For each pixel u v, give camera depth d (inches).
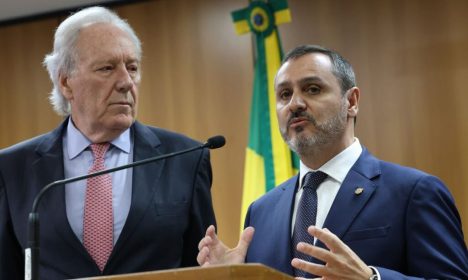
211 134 204.1
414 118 184.5
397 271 96.5
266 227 108.0
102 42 103.0
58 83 107.0
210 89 206.1
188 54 209.5
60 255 97.7
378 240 97.7
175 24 211.8
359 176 103.8
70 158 104.1
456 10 185.0
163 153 105.3
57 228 98.2
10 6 222.7
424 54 186.1
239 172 199.8
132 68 105.1
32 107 227.0
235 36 205.3
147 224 98.7
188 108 207.2
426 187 99.5
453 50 183.8
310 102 104.6
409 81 186.4
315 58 107.0
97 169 102.5
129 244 97.7
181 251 101.6
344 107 106.2
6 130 228.2
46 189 84.7
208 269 67.8
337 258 84.1
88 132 104.2
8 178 103.1
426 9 187.5
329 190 104.6
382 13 191.0
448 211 98.9
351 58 192.2
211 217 105.3
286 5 176.1
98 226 99.4
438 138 181.9
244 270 67.2
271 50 175.5
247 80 202.7
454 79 182.9
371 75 189.8
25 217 99.9
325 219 101.7
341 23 194.5
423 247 95.6
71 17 106.7
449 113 181.9
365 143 187.6
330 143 104.8
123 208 100.7
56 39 107.0
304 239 102.0
